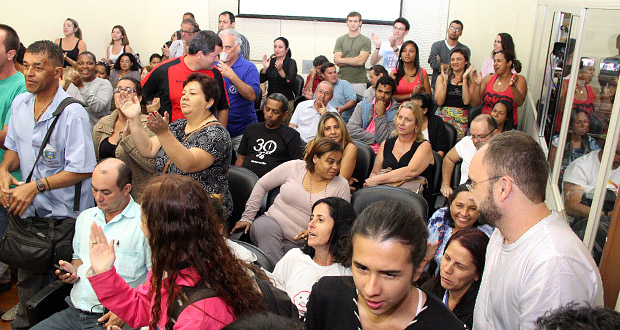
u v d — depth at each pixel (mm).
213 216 1195
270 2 6809
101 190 1795
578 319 771
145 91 2902
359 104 4137
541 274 1035
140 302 1329
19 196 2053
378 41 5777
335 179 2441
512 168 1064
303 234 2330
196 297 1089
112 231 1833
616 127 1719
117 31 6402
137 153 2379
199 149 2021
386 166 3152
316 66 5441
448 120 4305
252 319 768
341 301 1002
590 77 2102
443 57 5469
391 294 868
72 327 1753
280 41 5250
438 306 951
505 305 1143
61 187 2131
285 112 3186
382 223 870
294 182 2455
